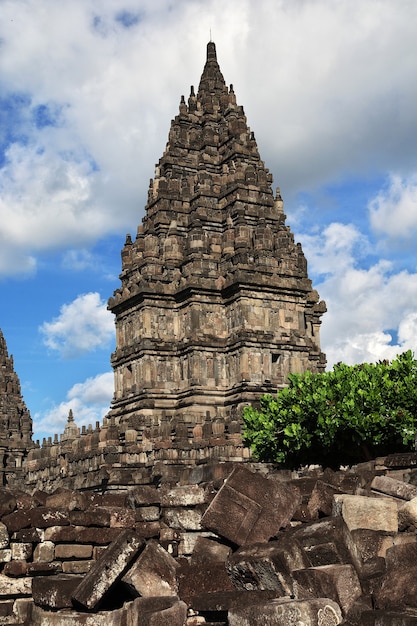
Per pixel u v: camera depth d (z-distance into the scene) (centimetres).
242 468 2392
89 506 2694
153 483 6069
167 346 8875
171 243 9175
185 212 9419
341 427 5334
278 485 2370
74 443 8338
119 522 2520
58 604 2081
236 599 1905
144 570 2053
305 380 5922
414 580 1777
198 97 10138
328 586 1812
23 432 10644
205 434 7625
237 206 9138
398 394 5306
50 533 2431
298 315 8925
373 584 1875
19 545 2402
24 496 2623
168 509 2648
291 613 1670
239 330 8638
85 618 2005
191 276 8831
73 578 2158
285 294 8888
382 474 3219
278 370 8719
